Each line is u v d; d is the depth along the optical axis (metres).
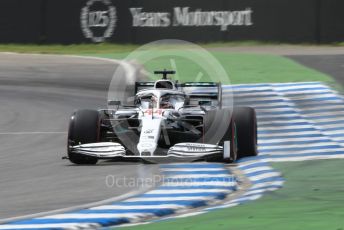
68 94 73.94
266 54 92.19
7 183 36.31
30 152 47.16
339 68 80.94
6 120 61.94
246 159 41.81
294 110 61.59
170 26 103.00
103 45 104.12
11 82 80.75
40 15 104.75
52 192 33.56
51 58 96.75
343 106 62.75
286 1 101.31
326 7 100.75
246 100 66.50
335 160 41.72
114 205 30.19
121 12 103.75
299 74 77.81
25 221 27.45
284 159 42.28
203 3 102.69
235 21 102.38
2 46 105.56
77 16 104.31
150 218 28.17
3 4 105.38
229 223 26.12
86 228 26.42
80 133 40.62
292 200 30.45
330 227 25.02
